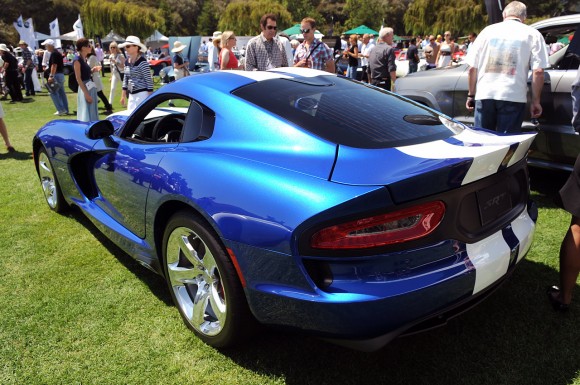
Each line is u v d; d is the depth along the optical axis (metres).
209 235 1.97
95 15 64.94
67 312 2.52
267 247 1.73
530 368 1.99
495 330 2.24
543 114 3.87
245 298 1.93
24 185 4.84
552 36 4.45
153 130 2.92
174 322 2.41
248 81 2.37
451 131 2.19
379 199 1.57
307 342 2.21
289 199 1.71
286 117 2.04
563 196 2.25
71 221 3.81
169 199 2.16
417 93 4.87
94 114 7.06
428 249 1.67
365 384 1.94
